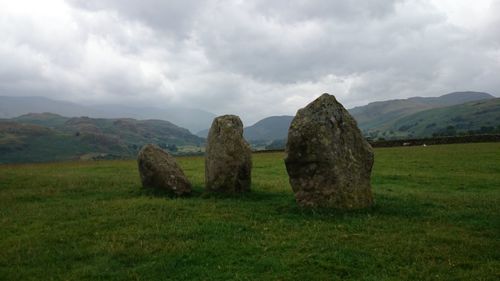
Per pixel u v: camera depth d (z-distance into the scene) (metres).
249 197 26.05
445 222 19.47
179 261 14.86
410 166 46.41
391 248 15.80
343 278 13.42
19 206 24.56
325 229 18.31
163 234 17.83
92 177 38.00
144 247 16.20
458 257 14.86
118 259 15.20
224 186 26.59
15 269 14.39
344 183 21.22
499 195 27.56
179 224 19.39
